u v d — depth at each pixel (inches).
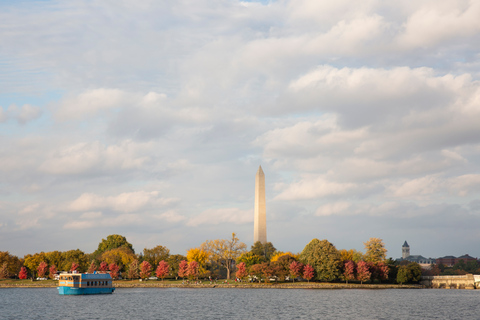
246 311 4739.2
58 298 6220.5
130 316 4414.4
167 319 4227.4
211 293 6909.5
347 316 4431.6
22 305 5334.6
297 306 5157.5
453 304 5497.1
